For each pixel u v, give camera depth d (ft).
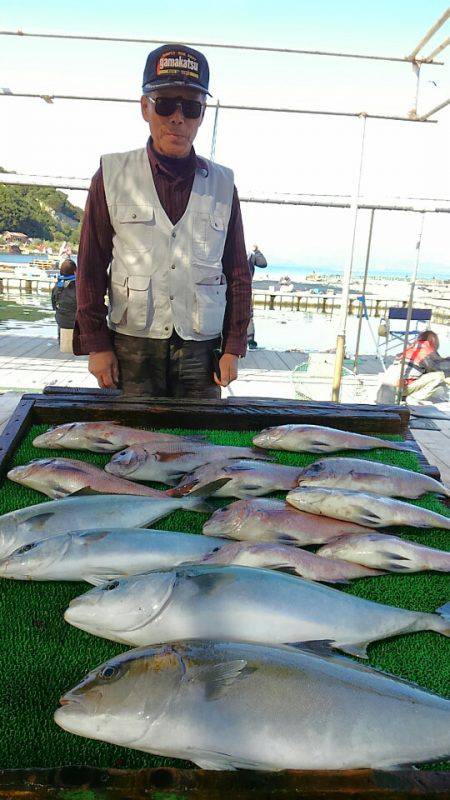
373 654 4.96
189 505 7.02
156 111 9.37
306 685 4.09
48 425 9.39
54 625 5.12
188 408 9.57
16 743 3.95
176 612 4.92
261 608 5.02
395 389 27.89
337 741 3.89
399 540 6.18
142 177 9.98
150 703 3.96
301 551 6.03
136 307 10.27
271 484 7.51
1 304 67.26
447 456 11.62
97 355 10.46
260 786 3.35
